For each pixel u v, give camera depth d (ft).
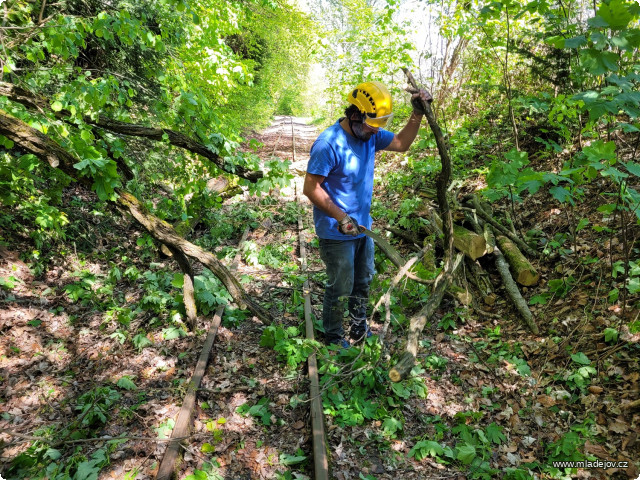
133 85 17.84
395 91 29.45
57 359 13.14
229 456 9.68
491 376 11.91
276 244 22.29
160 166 19.21
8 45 11.49
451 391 11.55
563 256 15.10
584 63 7.83
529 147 21.94
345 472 9.15
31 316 14.74
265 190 14.21
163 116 14.20
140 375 12.47
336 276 12.30
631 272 12.09
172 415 10.79
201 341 13.99
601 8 7.68
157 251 20.29
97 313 15.48
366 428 10.39
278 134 71.10
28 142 10.28
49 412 10.98
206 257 13.73
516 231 17.61
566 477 8.72
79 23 12.03
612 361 11.04
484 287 15.65
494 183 9.89
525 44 18.75
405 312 15.28
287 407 11.20
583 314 12.81
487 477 8.83
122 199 12.89
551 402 10.60
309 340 12.42
